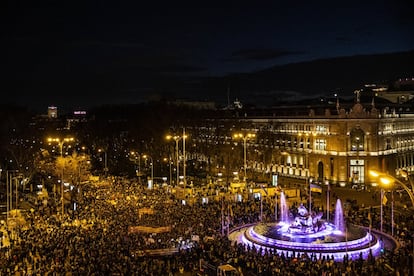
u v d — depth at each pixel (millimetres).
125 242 59719
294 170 153000
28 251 56500
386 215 83062
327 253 61469
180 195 98875
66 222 71312
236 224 75875
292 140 154375
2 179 135375
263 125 166125
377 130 134875
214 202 89875
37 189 121375
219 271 50062
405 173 36531
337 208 79750
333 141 137875
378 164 134750
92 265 50031
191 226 68812
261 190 97625
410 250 56781
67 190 105000
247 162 164625
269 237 66938
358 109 135500
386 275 48656
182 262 54688
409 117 151875
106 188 104125
